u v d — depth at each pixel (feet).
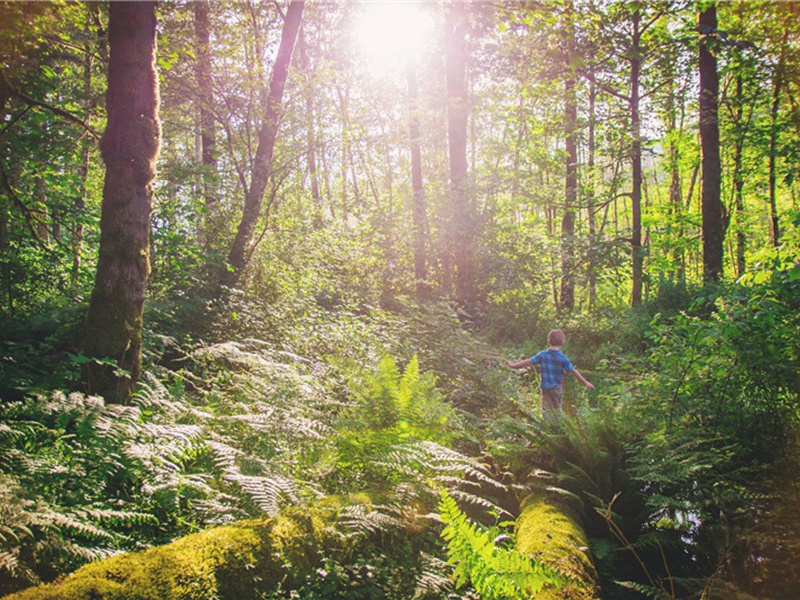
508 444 16.83
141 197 18.52
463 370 28.81
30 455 12.02
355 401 18.52
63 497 10.81
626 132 57.26
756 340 16.78
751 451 16.44
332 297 40.57
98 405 13.44
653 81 64.34
